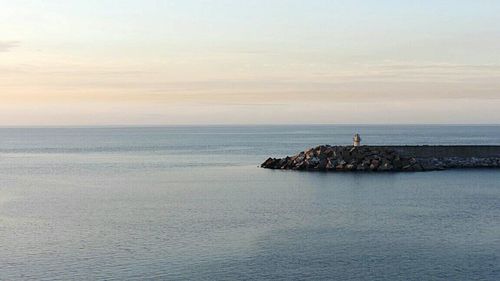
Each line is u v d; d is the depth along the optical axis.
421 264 43.56
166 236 52.47
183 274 41.47
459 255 45.69
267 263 43.94
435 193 75.88
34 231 55.22
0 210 67.62
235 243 49.69
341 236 51.94
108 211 66.12
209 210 65.69
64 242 50.66
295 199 72.44
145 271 42.12
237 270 42.34
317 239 50.91
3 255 46.53
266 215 62.06
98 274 41.56
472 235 52.00
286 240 50.59
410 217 60.19
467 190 78.38
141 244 49.66
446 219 59.00
